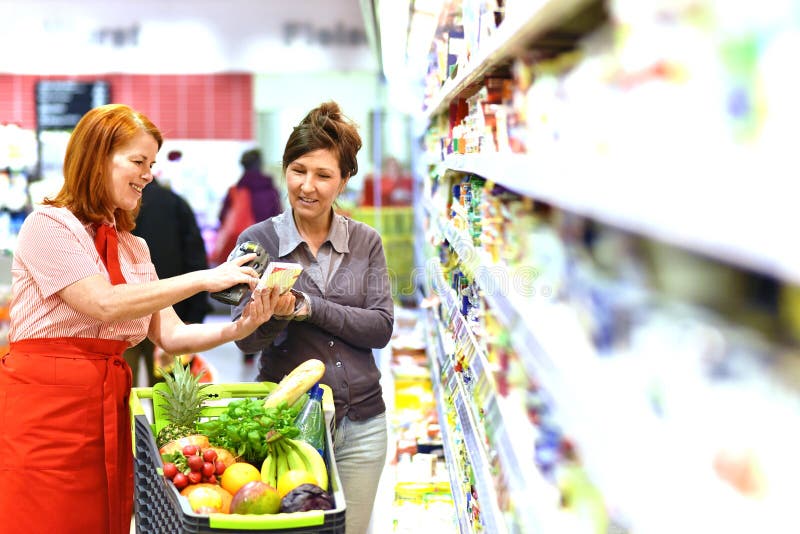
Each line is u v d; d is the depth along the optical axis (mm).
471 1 2371
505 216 1913
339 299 2908
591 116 1024
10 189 11281
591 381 991
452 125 3404
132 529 4188
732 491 698
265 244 2908
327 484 2145
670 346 816
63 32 11398
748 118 609
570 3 1094
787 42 563
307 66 11742
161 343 2822
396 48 5191
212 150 11836
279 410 2238
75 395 2572
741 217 581
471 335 2455
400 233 11117
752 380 699
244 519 1771
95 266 2510
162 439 2383
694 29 708
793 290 687
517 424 1628
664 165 721
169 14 11523
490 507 1734
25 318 2594
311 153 2754
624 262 1014
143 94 11672
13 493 2566
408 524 3654
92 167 2588
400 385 5527
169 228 5754
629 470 811
